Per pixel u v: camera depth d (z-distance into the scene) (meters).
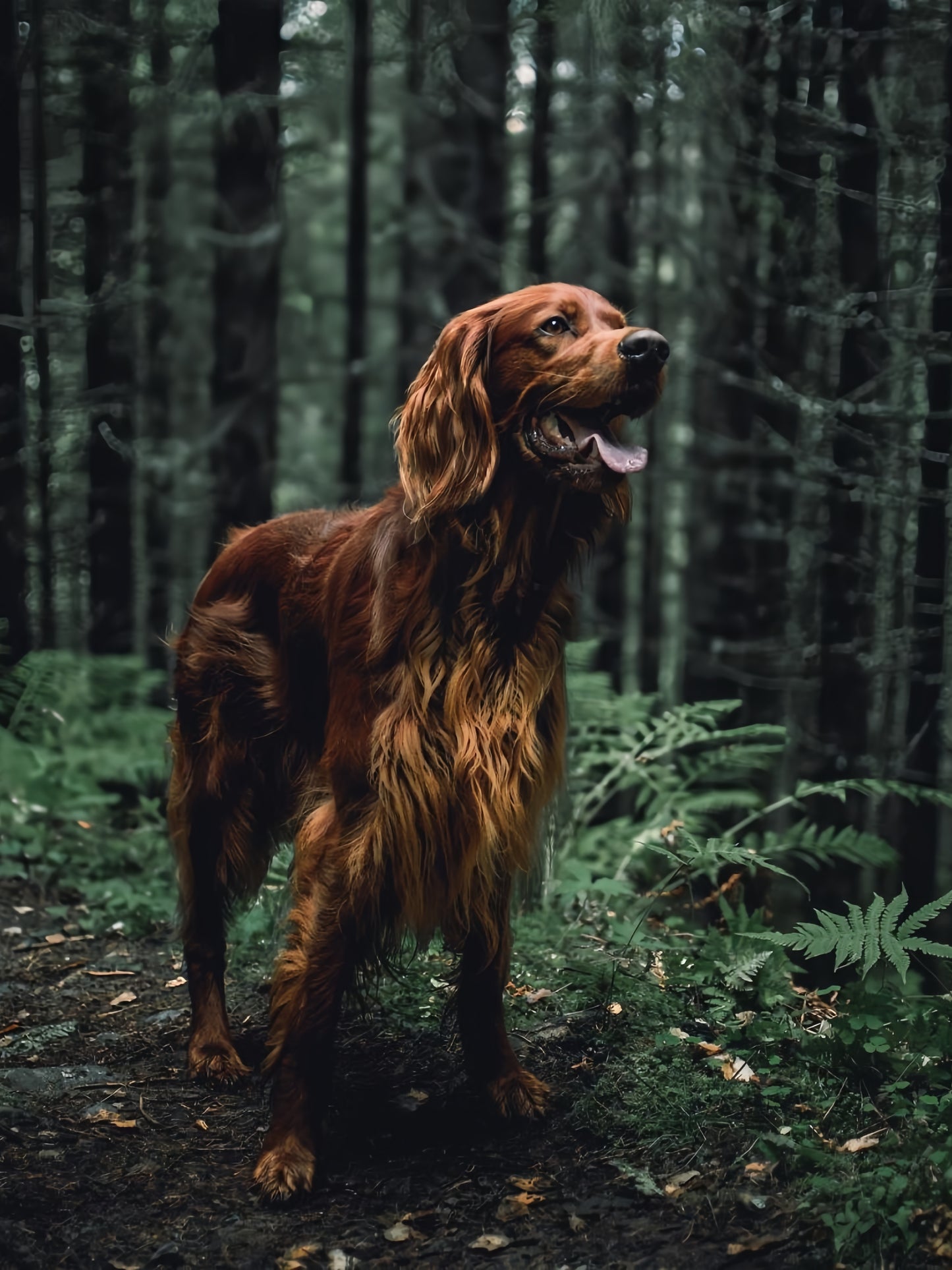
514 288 7.99
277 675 2.84
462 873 2.38
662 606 7.54
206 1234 2.23
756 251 5.63
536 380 2.32
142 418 7.05
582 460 2.29
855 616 4.61
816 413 4.70
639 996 3.05
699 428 7.02
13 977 3.53
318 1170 2.39
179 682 3.02
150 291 6.93
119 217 5.87
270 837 3.02
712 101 5.31
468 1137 2.58
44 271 5.54
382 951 2.51
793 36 4.75
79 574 6.44
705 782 4.85
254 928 3.63
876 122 4.45
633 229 7.70
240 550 3.03
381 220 9.66
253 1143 2.59
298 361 10.67
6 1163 2.47
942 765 4.35
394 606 2.38
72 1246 2.19
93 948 3.78
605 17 5.61
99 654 6.09
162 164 6.90
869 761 4.60
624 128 7.52
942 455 4.12
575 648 4.80
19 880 4.30
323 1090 2.45
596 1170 2.42
